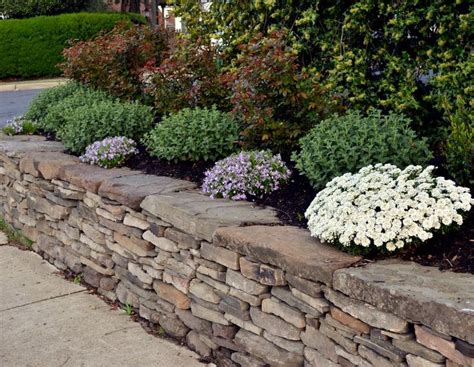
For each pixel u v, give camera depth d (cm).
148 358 332
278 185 379
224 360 322
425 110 432
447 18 400
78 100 620
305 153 356
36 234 527
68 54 679
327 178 348
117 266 413
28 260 508
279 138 418
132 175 439
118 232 405
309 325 271
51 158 505
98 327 373
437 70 423
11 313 396
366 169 304
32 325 376
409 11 419
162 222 360
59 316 390
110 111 531
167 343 353
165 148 449
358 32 456
